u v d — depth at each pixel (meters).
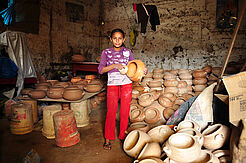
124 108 2.12
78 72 6.43
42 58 5.14
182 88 3.31
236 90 1.48
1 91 3.31
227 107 1.89
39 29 4.98
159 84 3.26
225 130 1.62
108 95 2.08
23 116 2.51
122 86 2.08
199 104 1.93
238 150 1.31
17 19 4.28
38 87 3.17
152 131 1.88
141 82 3.67
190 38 5.44
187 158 1.29
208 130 1.76
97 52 7.35
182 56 5.62
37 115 2.96
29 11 4.58
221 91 1.87
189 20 5.41
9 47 3.37
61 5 5.80
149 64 6.26
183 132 1.59
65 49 6.05
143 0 6.21
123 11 6.70
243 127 1.28
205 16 5.15
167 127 1.89
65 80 5.15
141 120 2.43
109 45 7.22
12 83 3.37
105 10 7.12
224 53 4.97
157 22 5.05
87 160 1.89
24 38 3.78
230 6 4.73
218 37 5.02
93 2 6.91
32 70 3.92
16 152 1.95
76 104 2.81
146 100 2.69
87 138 2.42
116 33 1.93
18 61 3.54
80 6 6.46
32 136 2.45
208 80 3.55
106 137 2.12
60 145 2.17
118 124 2.92
